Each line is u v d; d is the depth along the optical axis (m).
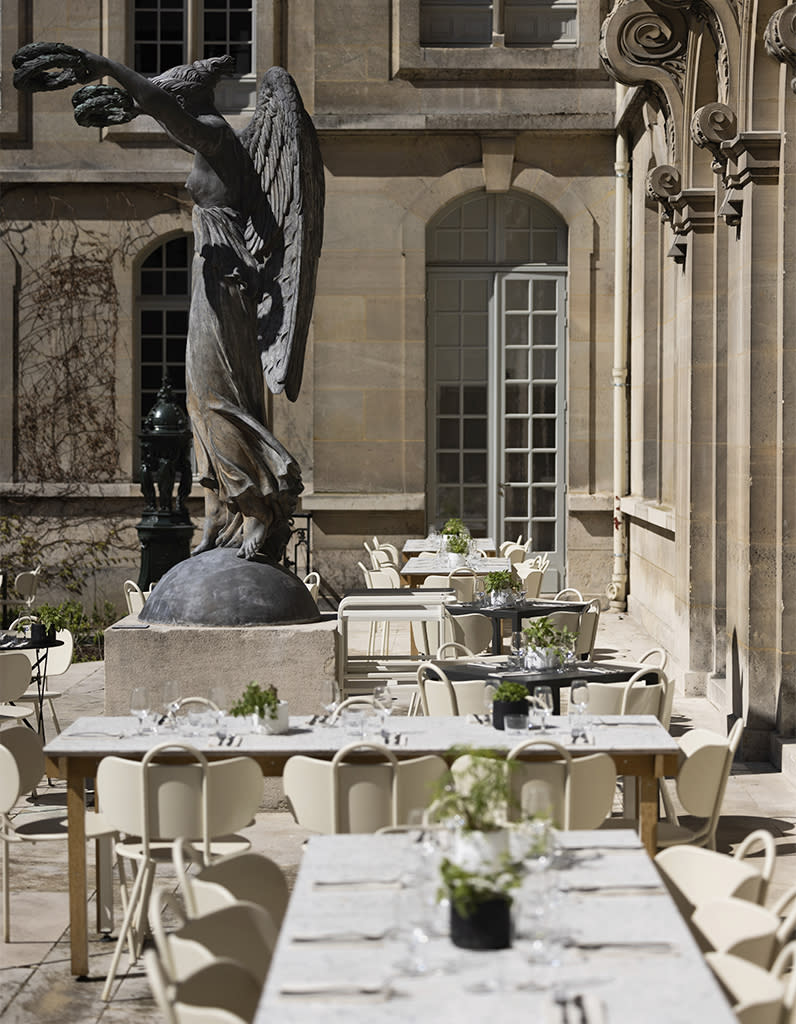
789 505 9.13
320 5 17.89
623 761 5.80
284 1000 3.11
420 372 17.98
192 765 5.44
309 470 18.03
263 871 4.29
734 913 3.87
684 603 12.62
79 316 18.36
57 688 12.65
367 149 17.92
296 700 8.41
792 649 9.18
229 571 8.65
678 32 12.12
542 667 8.07
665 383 15.22
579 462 18.02
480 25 18.11
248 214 8.90
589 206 17.94
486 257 18.34
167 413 15.40
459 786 4.43
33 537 18.36
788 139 8.99
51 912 6.51
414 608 10.38
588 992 3.13
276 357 8.70
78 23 18.44
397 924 3.46
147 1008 5.28
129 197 18.34
